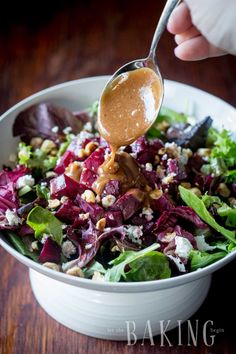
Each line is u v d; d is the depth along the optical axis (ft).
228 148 2.05
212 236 1.85
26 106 2.18
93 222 1.81
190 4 1.99
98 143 2.02
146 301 1.71
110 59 2.92
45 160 2.07
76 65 2.88
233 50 2.05
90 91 2.28
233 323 1.83
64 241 1.79
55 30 3.09
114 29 3.11
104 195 1.82
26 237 1.80
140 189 1.86
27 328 1.81
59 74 2.82
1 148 2.10
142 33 3.09
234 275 1.96
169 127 2.22
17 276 1.97
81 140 2.02
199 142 2.13
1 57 2.90
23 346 1.76
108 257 1.76
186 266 1.71
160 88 1.87
